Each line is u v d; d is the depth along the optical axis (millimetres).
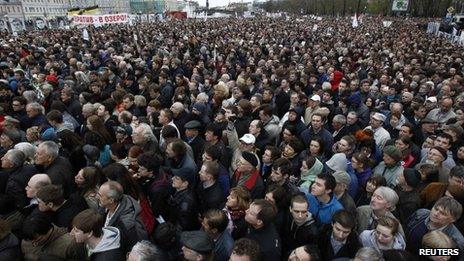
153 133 6324
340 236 3365
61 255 3328
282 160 4465
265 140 6230
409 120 7762
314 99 7609
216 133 5734
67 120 7137
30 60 12766
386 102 8938
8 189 4320
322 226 3777
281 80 10211
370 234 3541
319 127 6176
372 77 11852
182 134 6918
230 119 6387
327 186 3875
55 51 15625
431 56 16391
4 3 74188
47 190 3727
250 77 10406
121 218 3609
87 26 33375
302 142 5551
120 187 3744
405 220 4188
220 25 42344
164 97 9414
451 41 27312
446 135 5445
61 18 50812
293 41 24453
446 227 3580
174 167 4969
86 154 5082
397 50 19203
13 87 9414
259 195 4570
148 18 65062
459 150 5465
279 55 17062
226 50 18344
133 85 10398
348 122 6855
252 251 2867
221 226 3473
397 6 43562
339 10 81312
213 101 8742
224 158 5684
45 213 3600
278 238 3551
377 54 17250
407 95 8500
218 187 4512
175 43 21422
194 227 4336
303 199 3662
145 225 3908
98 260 3088
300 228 3754
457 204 3490
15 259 3221
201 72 12156
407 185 4336
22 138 6004
